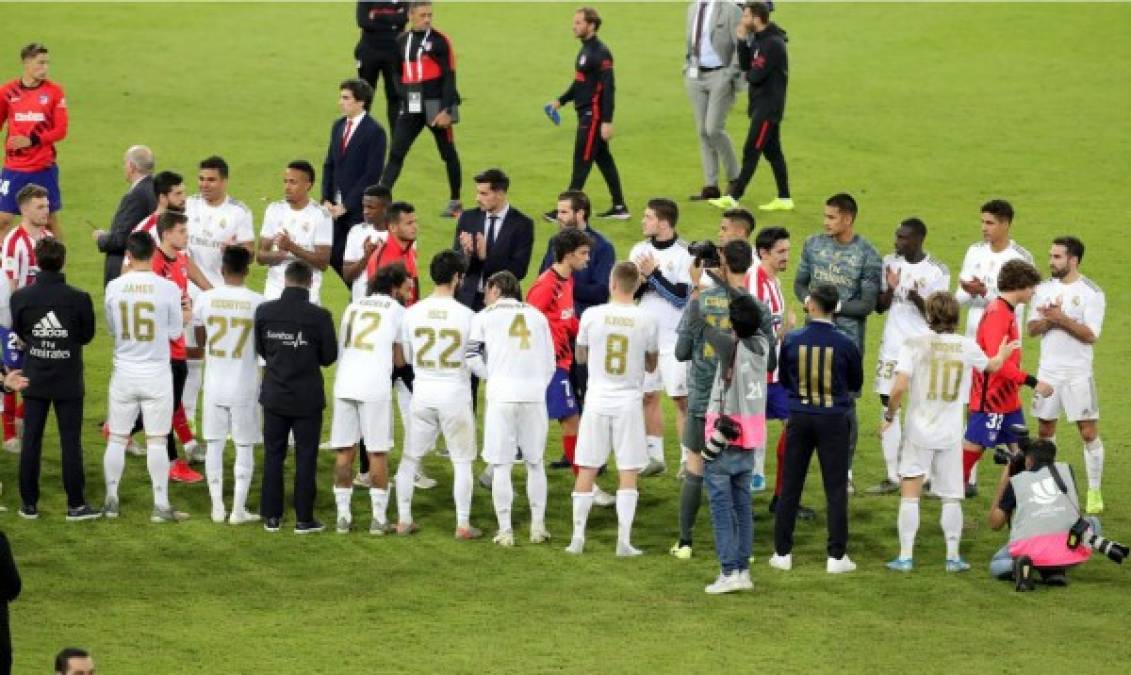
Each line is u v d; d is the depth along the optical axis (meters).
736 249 35.62
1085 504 41.00
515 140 69.88
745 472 34.88
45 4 90.75
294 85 77.50
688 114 73.88
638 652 31.62
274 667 30.67
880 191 64.44
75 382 38.19
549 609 34.00
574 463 38.56
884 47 84.12
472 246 42.41
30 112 53.12
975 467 42.53
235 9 91.25
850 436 36.09
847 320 40.28
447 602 34.38
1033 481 36.03
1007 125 72.81
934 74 79.94
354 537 38.22
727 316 35.69
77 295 37.78
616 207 59.97
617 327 36.53
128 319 37.81
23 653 31.11
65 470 38.28
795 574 36.22
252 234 43.41
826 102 75.75
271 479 38.19
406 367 39.66
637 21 89.00
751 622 33.31
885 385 41.03
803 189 64.44
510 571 36.25
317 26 88.25
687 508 36.91
